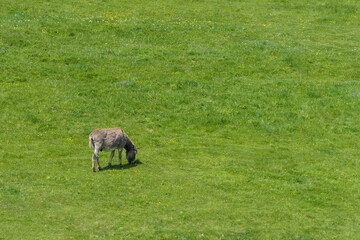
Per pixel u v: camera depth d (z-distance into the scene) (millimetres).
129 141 65750
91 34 118562
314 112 91438
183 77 101750
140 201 55031
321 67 111875
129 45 114875
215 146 76500
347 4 159125
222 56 113750
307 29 138375
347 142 80688
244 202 57062
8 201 51562
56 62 101500
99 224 48625
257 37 128625
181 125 83875
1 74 92688
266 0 163125
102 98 89438
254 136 81688
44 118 79875
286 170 68625
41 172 60969
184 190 59094
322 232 50750
